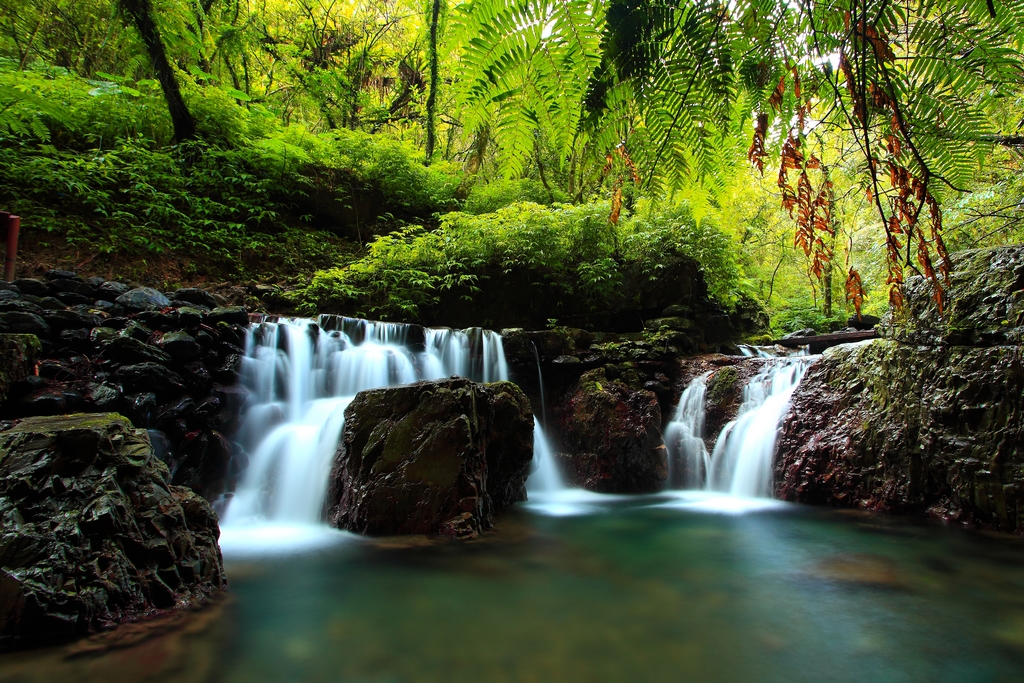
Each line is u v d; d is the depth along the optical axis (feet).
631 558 14.89
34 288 20.21
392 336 26.91
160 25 34.22
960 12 2.72
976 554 15.07
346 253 37.50
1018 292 17.01
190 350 19.20
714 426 26.16
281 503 18.70
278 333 22.65
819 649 9.79
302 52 53.11
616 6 2.67
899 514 19.53
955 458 18.08
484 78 2.76
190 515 12.09
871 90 2.77
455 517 16.75
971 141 2.82
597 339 29.89
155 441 16.78
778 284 52.90
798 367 25.04
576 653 9.57
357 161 41.70
